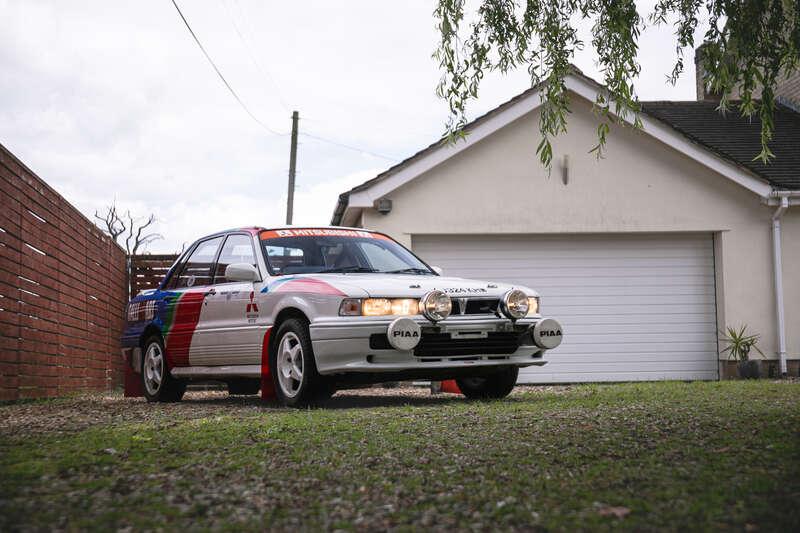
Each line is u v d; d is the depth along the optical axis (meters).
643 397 7.70
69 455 4.70
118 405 8.80
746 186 14.09
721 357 14.28
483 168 14.09
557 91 6.94
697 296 14.45
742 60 6.57
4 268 8.52
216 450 4.78
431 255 14.19
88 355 12.63
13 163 8.79
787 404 6.66
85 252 12.37
